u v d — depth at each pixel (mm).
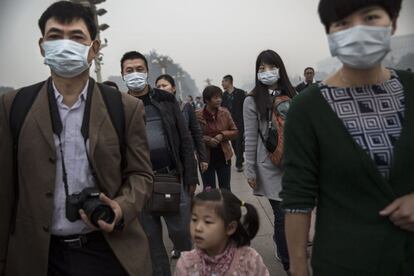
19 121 2164
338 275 1727
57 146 2158
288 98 3756
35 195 2119
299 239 1827
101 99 2270
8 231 2234
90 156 2160
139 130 2357
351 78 1737
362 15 1637
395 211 1636
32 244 2148
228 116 5914
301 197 1785
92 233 2234
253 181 3904
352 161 1656
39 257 2145
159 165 3627
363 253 1674
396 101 1700
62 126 2170
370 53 1626
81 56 2178
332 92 1748
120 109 2303
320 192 1814
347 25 1681
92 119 2201
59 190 2164
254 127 3848
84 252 2223
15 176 2230
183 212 3719
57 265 2215
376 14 1626
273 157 3674
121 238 2283
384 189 1641
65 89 2219
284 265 3789
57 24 2189
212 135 5820
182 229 3727
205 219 2393
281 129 3662
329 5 1681
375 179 1642
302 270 1841
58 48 2131
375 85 1732
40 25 2260
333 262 1733
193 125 4781
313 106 1751
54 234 2197
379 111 1688
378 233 1661
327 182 1756
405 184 1651
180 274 2445
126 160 2354
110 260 2277
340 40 1667
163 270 3611
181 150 3783
